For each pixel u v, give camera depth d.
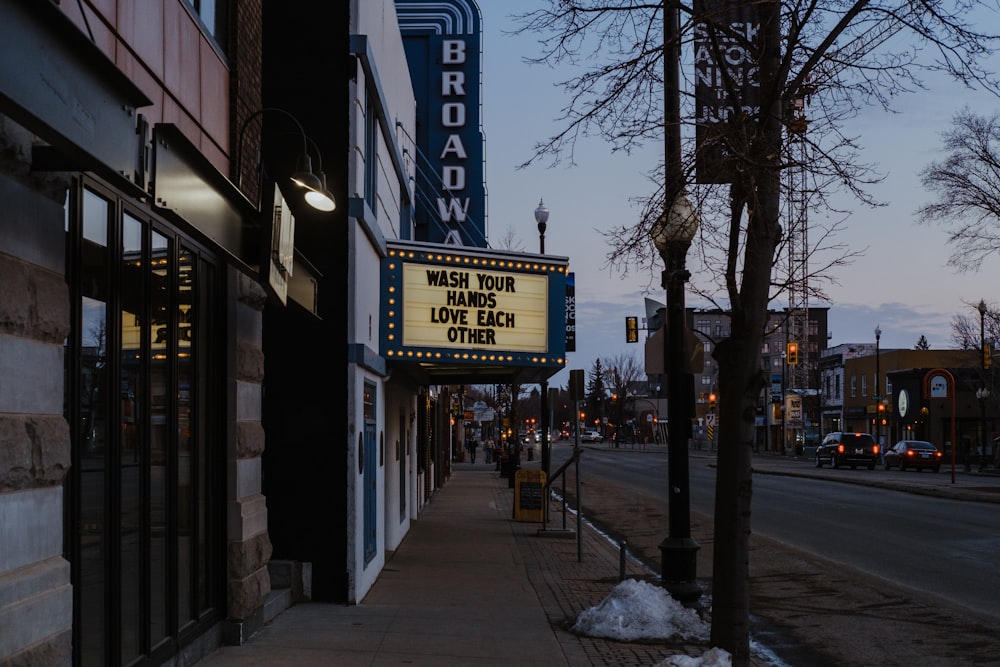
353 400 11.34
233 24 9.34
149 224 7.05
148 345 7.02
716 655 7.00
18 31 4.01
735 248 7.16
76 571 5.64
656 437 127.94
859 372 82.75
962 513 23.80
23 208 5.02
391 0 16.03
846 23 7.32
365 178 12.70
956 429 67.81
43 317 5.15
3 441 4.68
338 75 11.62
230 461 8.90
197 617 8.14
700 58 8.73
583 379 15.73
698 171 7.87
